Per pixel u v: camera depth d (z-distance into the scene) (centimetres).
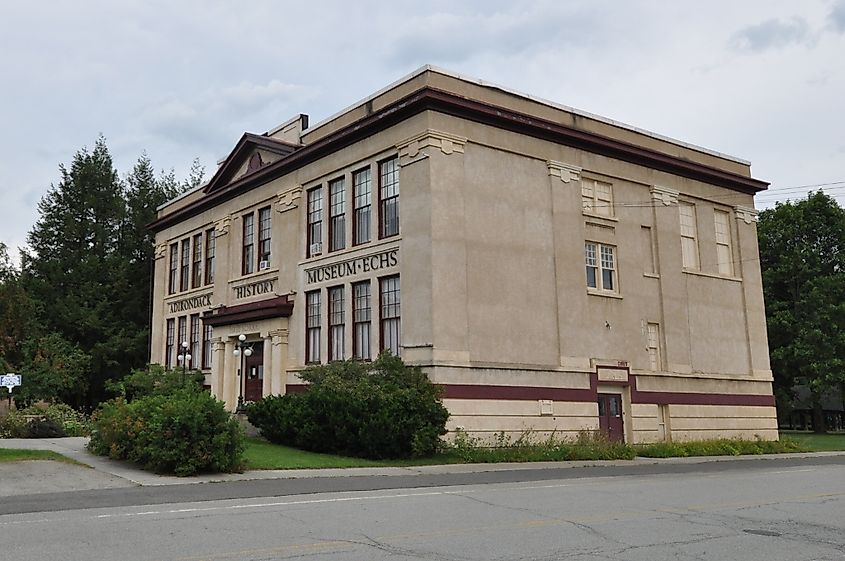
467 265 2538
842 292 4881
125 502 1326
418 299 2477
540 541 977
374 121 2705
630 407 2920
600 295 2911
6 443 2188
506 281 2630
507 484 1694
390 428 2175
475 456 2259
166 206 4212
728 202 3509
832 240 5044
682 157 3347
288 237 3139
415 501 1362
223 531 1027
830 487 1700
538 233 2758
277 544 937
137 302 5138
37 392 3981
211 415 1828
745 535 1046
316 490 1524
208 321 3488
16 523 1090
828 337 4828
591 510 1266
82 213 5347
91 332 4944
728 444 3006
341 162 2902
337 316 2864
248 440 2567
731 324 3394
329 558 859
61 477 1636
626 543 973
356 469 1983
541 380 2647
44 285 4909
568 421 2694
